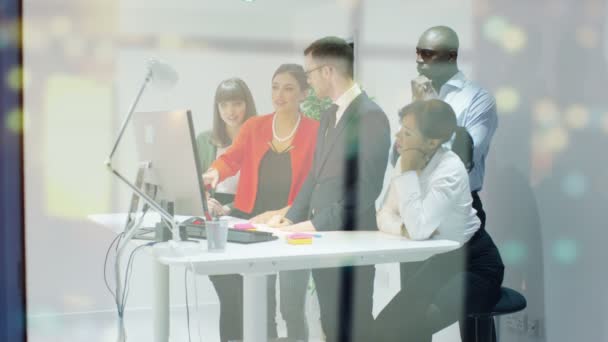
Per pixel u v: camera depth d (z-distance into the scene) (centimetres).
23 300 142
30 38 324
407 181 208
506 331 246
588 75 217
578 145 221
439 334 277
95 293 325
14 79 137
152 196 201
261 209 279
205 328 308
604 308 213
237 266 165
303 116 277
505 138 242
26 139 324
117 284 242
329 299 264
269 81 355
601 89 212
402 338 221
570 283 224
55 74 327
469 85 233
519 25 238
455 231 205
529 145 236
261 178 281
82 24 331
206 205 182
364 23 317
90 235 327
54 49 327
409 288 220
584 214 218
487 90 248
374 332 227
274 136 280
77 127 329
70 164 328
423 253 185
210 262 161
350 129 240
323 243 187
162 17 337
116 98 335
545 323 233
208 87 346
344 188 238
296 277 289
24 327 142
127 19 336
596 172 214
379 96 305
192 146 179
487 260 208
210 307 337
